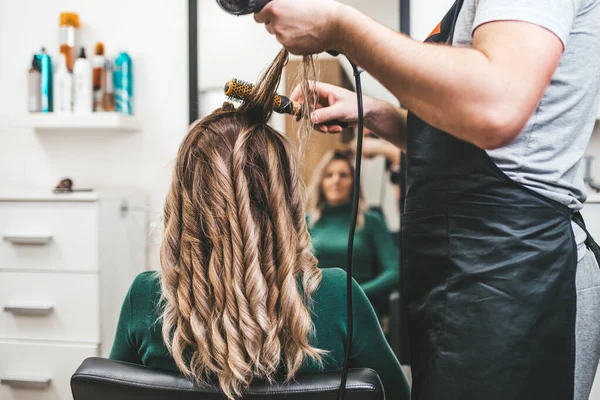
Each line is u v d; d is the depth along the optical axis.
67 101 2.34
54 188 2.43
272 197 0.84
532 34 0.64
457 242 0.81
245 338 0.78
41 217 2.09
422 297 0.88
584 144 0.83
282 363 0.81
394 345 2.23
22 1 2.46
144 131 2.45
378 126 1.13
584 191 0.86
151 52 2.44
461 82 0.61
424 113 0.66
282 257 0.82
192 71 2.38
